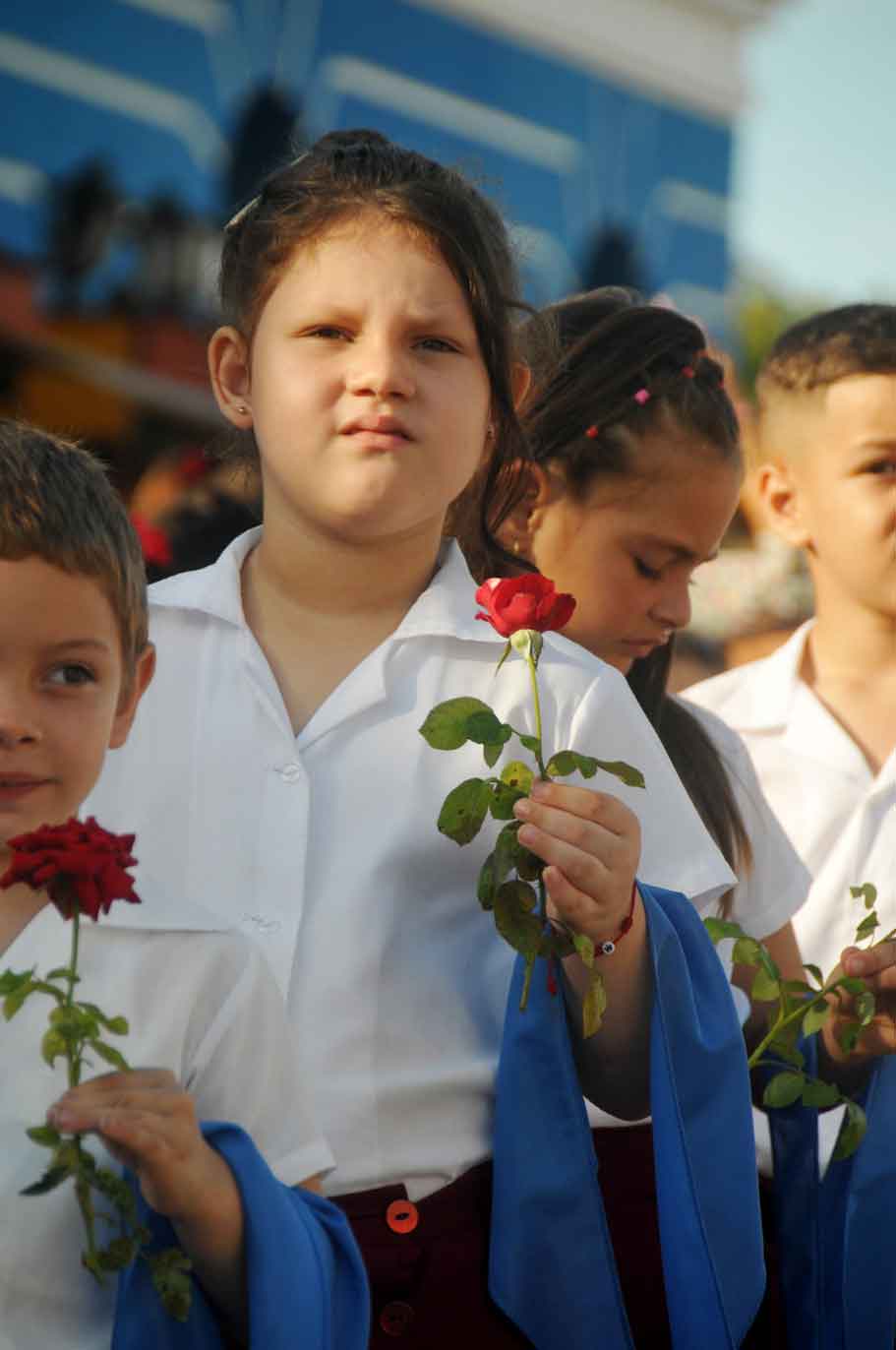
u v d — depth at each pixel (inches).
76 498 188.4
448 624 232.7
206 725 227.8
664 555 291.0
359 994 214.2
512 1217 211.3
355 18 801.6
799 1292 250.1
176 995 186.7
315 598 235.8
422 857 221.3
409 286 227.0
